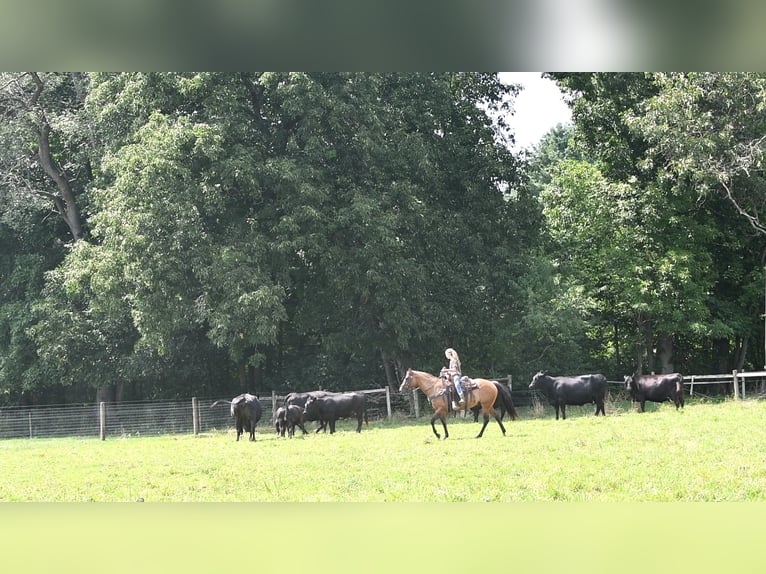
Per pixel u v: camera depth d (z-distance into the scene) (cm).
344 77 3184
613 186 3547
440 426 2584
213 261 2898
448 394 2000
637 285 3444
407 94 3444
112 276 2984
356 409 2578
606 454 1558
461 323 3391
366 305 3319
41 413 3459
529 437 1930
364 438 2206
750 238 3666
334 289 3256
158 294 2942
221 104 3072
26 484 1611
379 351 3591
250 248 2959
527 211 3616
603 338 4225
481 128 3619
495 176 3591
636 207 3525
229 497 1344
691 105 3042
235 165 2927
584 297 3672
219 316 2861
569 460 1506
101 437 2878
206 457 1925
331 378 3734
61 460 2055
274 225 3062
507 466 1476
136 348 3241
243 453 1972
